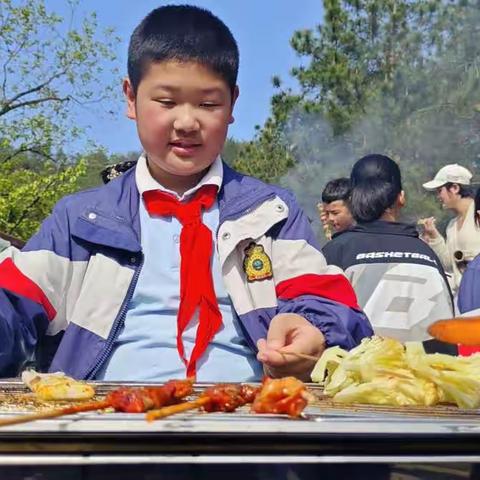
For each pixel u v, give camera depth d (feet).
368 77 52.90
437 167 47.93
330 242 13.87
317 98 54.19
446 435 3.94
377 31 52.42
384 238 13.32
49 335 7.91
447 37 50.67
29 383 5.83
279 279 7.93
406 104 48.42
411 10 51.75
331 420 4.24
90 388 5.62
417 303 12.91
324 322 7.07
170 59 7.50
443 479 3.92
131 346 7.56
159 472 3.69
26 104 61.62
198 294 7.62
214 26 7.80
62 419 4.04
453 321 6.11
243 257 7.87
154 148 7.77
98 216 7.85
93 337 7.57
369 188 13.69
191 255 7.75
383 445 3.88
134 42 7.91
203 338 7.50
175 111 7.61
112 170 11.67
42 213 56.80
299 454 3.79
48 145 61.62
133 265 7.76
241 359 7.64
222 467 3.73
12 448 3.61
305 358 6.44
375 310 12.85
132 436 3.67
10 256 7.75
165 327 7.61
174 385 4.97
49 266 7.69
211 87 7.60
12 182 56.75
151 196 8.01
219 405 4.82
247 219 7.95
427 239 21.45
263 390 4.64
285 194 8.38
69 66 61.52
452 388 5.51
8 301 7.39
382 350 5.76
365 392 5.54
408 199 44.37
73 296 7.84
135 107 8.05
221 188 8.19
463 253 19.85
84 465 3.65
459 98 47.52
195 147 7.73
